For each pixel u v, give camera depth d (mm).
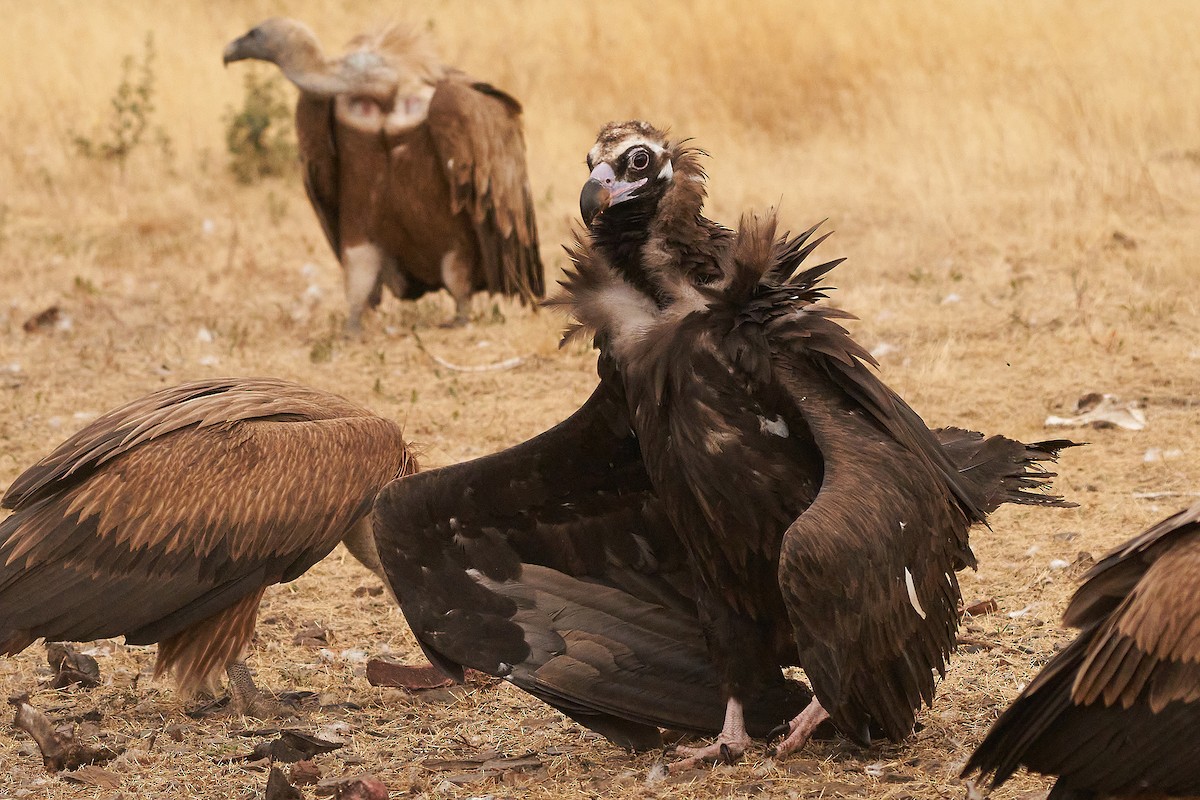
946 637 11234
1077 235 27469
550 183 35375
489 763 11938
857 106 38781
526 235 24703
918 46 41125
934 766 11219
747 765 11445
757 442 11305
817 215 31391
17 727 12641
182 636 12789
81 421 21438
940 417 19797
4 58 43875
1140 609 9055
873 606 10305
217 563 12523
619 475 12062
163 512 12461
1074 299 24094
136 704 13578
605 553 12211
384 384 22562
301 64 23328
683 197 11664
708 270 11664
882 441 10953
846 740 11797
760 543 11430
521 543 12102
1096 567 9500
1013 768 9641
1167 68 37219
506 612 11898
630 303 11719
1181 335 22453
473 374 22828
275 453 12703
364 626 15156
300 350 24469
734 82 40781
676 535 12203
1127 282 24938
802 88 40375
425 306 27062
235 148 37844
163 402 13297
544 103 40312
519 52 43594
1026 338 22688
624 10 45281
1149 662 9000
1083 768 9375
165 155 38469
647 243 11648
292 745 12203
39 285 28922
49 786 11727
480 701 13328
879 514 10375
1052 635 13812
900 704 10977
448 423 20750
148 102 40500
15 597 12344
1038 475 12930
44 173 36844
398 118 23594
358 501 12922
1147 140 33875
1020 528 16484
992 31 41156
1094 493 17250
